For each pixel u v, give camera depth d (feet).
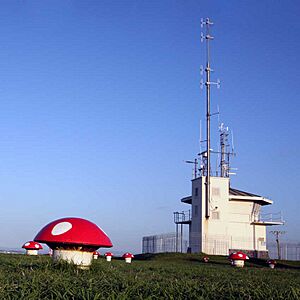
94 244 37.83
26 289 22.68
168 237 194.29
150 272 46.57
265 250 187.62
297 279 49.01
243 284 31.81
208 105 186.39
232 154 194.18
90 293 22.03
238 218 189.57
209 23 186.09
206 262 135.33
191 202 192.13
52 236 37.47
